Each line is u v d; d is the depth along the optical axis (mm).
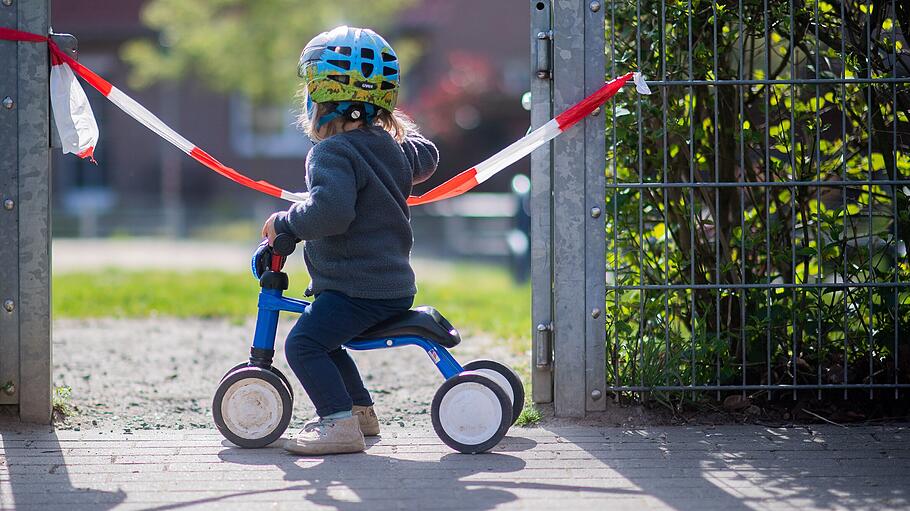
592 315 6605
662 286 6633
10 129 6371
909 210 6859
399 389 8180
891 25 6918
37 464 5754
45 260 6445
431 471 5625
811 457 5844
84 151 6383
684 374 6801
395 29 36906
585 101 6406
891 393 6871
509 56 37750
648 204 7020
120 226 28750
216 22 33531
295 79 32906
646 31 6918
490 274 21219
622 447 6078
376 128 6066
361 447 6047
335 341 5965
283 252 5848
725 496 5164
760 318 6754
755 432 6387
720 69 6961
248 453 6020
